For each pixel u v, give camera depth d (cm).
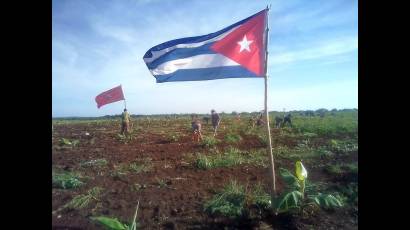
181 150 1328
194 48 604
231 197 625
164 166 1009
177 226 544
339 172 859
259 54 581
